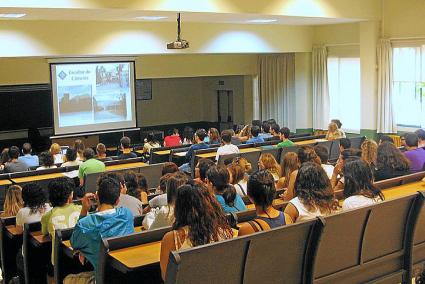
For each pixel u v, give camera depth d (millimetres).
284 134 8391
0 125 13445
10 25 9062
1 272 4898
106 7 7102
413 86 10391
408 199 3410
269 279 2834
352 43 11422
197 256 2479
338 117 12094
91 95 12125
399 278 3512
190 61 13336
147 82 15492
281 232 2773
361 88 11047
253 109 14078
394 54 10586
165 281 2461
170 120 16047
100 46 9828
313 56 12234
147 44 10219
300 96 12641
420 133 6219
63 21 9477
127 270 2746
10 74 11539
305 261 2971
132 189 4840
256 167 7379
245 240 2631
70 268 3564
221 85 15469
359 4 10117
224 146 7598
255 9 8477
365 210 3174
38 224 3992
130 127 12688
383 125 10805
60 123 11828
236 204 3820
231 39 11055
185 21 10188
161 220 3445
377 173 5055
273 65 13328
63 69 11734
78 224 3211
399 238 3502
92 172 6469
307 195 3293
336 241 3111
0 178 6676
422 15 10016
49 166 7461
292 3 8930
